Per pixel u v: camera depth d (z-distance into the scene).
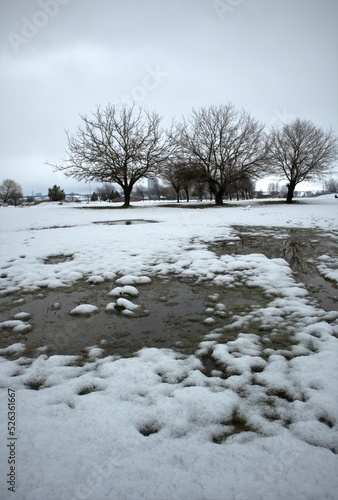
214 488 1.37
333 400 1.96
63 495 1.35
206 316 3.43
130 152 25.92
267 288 4.29
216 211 20.53
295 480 1.40
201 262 5.86
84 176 25.52
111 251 7.09
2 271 5.51
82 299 4.11
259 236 9.12
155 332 3.09
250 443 1.64
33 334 3.09
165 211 21.52
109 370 2.38
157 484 1.39
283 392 2.09
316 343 2.72
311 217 14.02
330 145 29.77
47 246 7.86
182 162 27.75
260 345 2.73
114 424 1.78
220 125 27.05
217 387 2.15
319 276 4.87
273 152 29.89
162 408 1.92
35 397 2.06
